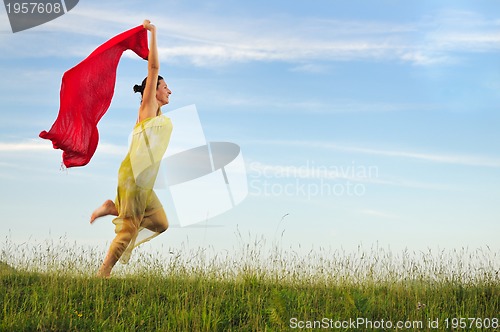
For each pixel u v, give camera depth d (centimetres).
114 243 1153
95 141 1212
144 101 1199
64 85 1169
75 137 1188
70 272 1113
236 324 912
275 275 1130
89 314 910
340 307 975
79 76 1175
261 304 970
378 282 1116
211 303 952
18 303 943
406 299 1024
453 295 1045
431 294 1041
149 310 928
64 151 1190
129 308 938
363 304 960
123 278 1118
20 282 1055
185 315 896
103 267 1139
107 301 963
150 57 1190
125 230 1160
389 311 962
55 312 870
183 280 1100
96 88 1191
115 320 892
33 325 841
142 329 871
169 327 866
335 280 1123
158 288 1045
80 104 1184
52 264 1135
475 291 1034
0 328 823
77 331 842
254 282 1084
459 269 1116
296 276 1127
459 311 963
